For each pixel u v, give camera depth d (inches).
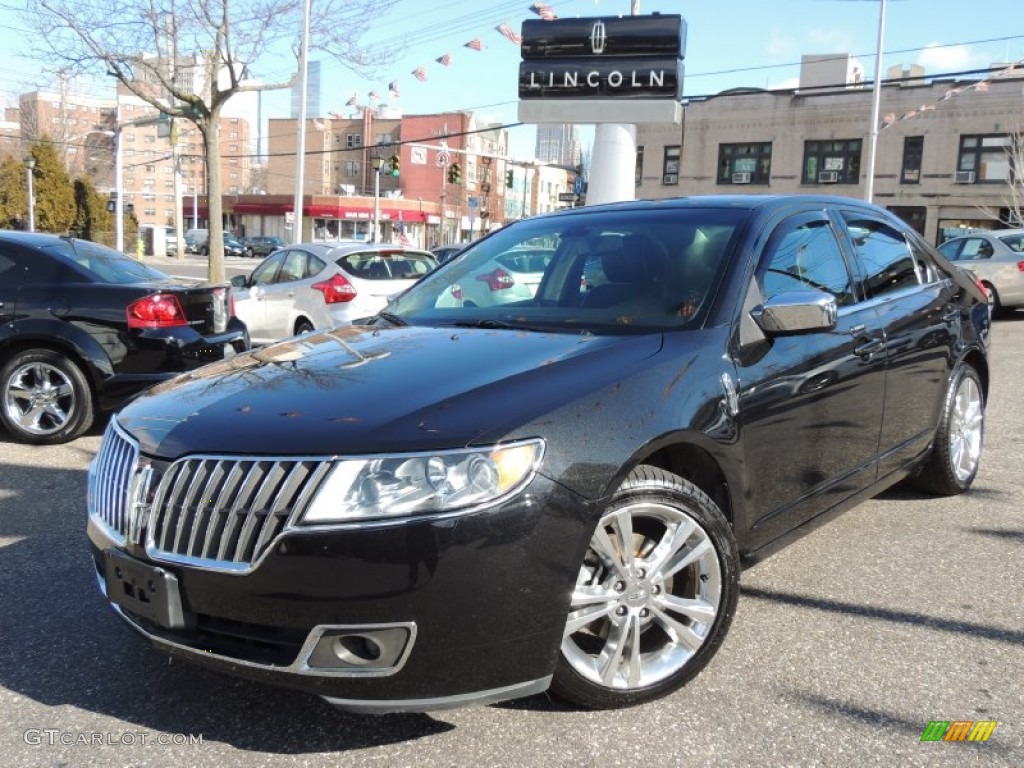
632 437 105.0
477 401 101.0
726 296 129.0
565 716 109.3
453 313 147.0
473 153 1349.7
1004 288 618.8
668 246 142.8
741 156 1734.7
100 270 260.7
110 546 105.9
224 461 97.9
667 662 112.8
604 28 549.6
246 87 750.5
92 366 249.8
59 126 2139.5
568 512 98.2
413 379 108.7
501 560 94.2
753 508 126.7
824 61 1647.4
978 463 207.9
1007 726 107.7
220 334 276.2
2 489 208.4
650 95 548.7
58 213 1769.2
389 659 92.7
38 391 252.2
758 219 143.7
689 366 117.3
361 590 91.4
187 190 3909.9
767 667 122.3
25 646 129.2
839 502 150.3
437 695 94.6
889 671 121.3
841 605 143.2
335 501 92.3
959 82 1510.8
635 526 112.9
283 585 92.3
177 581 97.9
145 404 116.1
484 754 101.6
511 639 96.1
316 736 105.9
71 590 149.5
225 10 716.0
